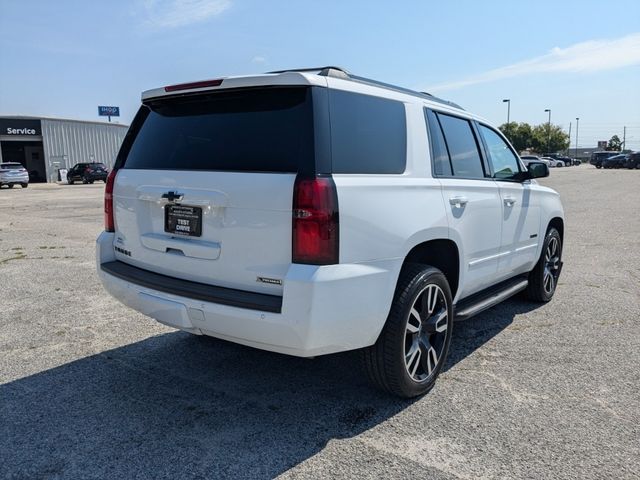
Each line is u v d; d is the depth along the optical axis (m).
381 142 3.35
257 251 2.98
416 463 2.85
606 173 43.00
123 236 3.84
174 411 3.42
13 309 5.60
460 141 4.27
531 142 88.38
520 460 2.88
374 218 3.09
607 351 4.46
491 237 4.45
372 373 3.43
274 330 2.88
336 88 3.11
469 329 5.02
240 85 3.14
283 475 2.74
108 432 3.16
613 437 3.11
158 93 3.56
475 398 3.60
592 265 7.96
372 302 3.07
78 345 4.59
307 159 2.88
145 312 3.51
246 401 3.57
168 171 3.42
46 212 16.83
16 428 3.21
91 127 52.19
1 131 46.53
